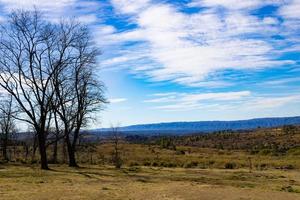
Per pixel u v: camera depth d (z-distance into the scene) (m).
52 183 29.91
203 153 98.56
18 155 81.00
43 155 44.00
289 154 88.81
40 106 43.91
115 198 22.97
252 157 82.62
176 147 118.31
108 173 40.78
